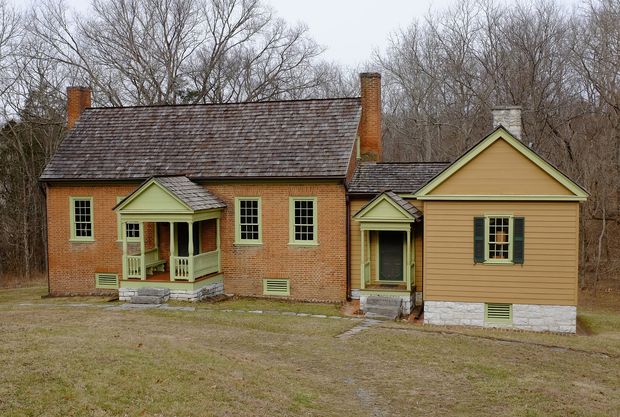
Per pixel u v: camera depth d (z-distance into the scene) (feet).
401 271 78.33
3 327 51.21
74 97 97.04
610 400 41.22
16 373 36.04
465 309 67.77
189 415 33.14
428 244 68.44
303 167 78.89
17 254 149.18
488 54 139.23
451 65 149.89
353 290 79.30
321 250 79.51
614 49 113.09
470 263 67.46
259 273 81.71
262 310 73.20
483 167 66.33
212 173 81.56
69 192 87.51
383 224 73.56
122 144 88.89
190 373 39.86
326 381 44.24
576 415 37.76
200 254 79.05
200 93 159.12
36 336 46.65
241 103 90.33
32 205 148.25
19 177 147.23
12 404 31.89
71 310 70.95
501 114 71.00
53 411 31.71
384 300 73.00
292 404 37.55
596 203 108.06
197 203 77.10
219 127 87.92
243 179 80.48
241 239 82.23
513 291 66.54
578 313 81.97
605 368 50.08
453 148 150.61
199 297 78.07
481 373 47.01
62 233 88.12
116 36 153.89
